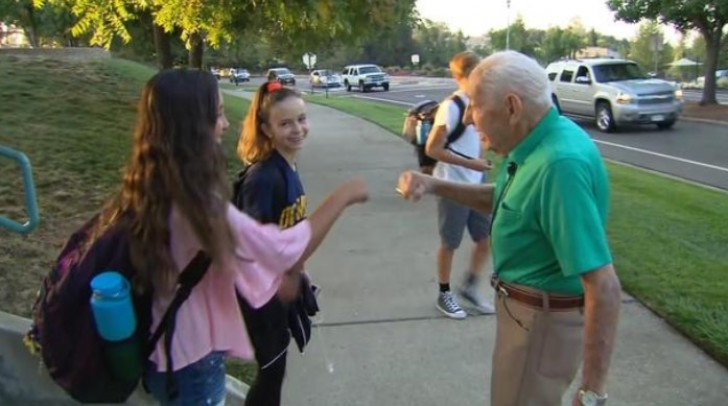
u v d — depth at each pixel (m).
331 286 5.12
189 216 1.70
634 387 3.48
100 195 6.79
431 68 75.81
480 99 2.09
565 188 1.92
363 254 5.94
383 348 4.04
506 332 2.25
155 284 1.74
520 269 2.17
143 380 1.90
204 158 1.74
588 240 1.91
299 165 10.88
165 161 1.71
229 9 9.23
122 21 11.35
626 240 6.08
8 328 3.11
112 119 10.43
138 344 1.79
